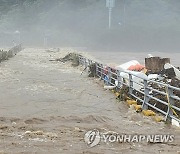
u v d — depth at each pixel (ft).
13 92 103.65
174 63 231.30
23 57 266.98
